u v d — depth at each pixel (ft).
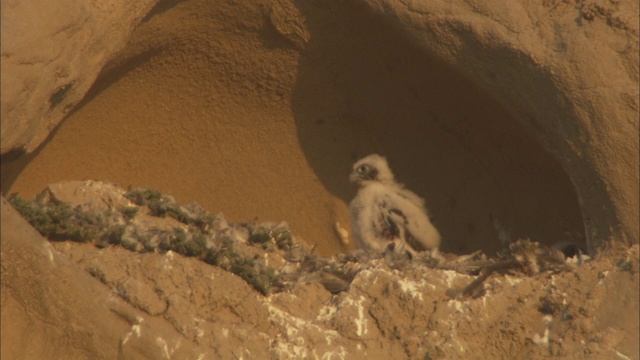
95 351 40.29
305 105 59.67
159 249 44.96
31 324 39.88
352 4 54.03
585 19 48.24
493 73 50.16
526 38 48.80
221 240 48.42
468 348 41.83
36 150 52.70
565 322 41.98
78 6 46.37
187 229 50.62
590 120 46.52
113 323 40.55
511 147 54.90
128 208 50.90
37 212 44.06
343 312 43.29
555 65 47.67
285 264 49.78
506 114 52.90
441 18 51.01
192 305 42.06
